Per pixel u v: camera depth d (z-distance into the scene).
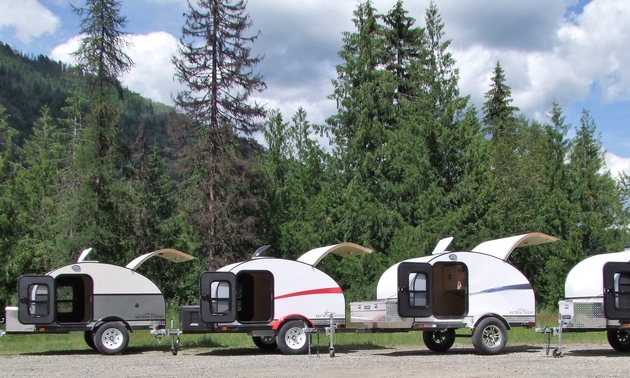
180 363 14.25
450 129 36.19
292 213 38.22
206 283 15.66
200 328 16.09
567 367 12.95
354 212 34.94
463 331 24.45
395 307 15.34
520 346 18.31
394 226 34.62
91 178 30.69
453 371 12.41
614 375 11.55
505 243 16.72
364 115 37.19
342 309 16.81
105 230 30.50
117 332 16.91
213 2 31.78
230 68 31.97
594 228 36.78
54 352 17.64
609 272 15.44
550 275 34.00
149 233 33.84
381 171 36.25
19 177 32.75
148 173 39.62
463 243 32.00
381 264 32.69
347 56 39.00
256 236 34.31
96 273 17.00
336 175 38.16
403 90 41.12
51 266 32.41
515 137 44.22
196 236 33.75
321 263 33.91
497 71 49.12
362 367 13.21
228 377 11.65
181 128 31.80
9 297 31.44
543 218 35.84
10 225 31.12
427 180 35.12
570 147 39.41
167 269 34.38
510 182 35.84
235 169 32.34
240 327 16.06
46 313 16.27
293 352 16.23
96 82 30.30
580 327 15.36
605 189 39.34
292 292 16.50
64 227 31.05
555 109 39.47
